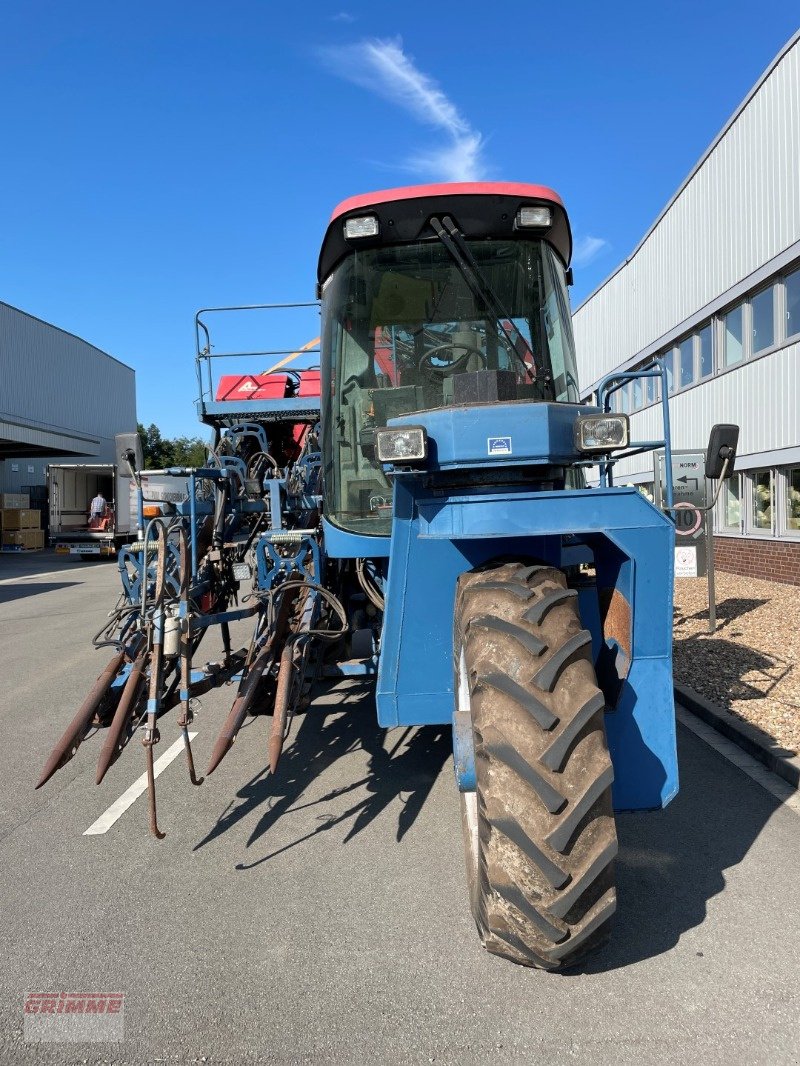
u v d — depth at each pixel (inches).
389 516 164.1
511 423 113.9
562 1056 92.7
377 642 173.2
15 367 1288.1
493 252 163.3
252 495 217.6
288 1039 97.5
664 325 628.7
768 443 472.1
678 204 593.6
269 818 168.6
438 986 107.2
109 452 1670.8
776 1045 93.4
